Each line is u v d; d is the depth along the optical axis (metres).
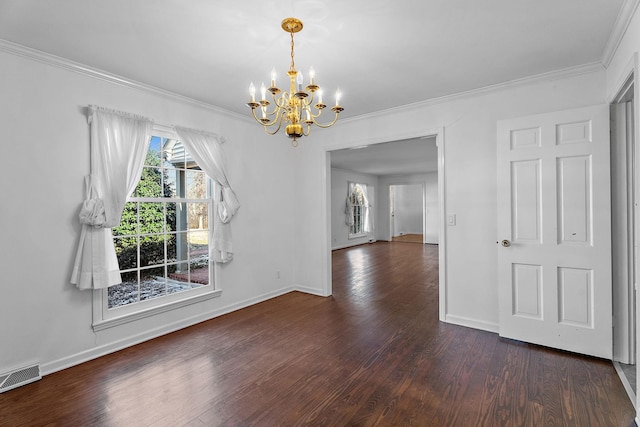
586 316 2.56
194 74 2.72
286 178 4.56
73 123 2.53
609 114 2.47
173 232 3.30
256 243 4.10
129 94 2.87
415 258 7.31
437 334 3.04
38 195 2.36
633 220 2.47
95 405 1.99
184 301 3.28
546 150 2.70
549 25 2.03
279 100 2.42
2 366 2.21
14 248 2.26
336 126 4.21
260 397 2.07
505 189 2.89
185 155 3.43
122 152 2.75
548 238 2.70
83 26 1.99
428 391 2.11
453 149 3.30
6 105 2.22
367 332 3.11
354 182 9.82
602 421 1.79
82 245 2.53
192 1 1.74
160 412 1.92
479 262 3.17
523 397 2.02
